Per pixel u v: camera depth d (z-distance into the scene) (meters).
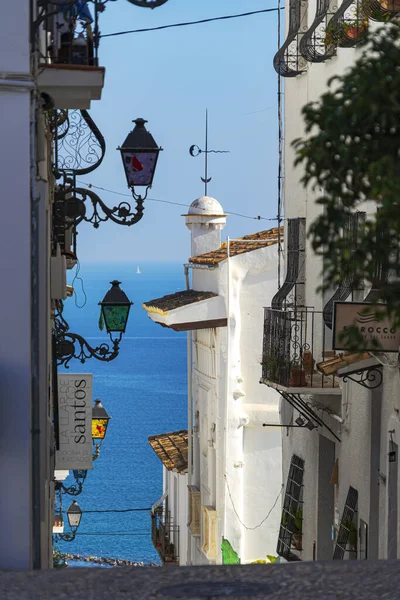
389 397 21.75
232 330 36.53
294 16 29.56
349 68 11.54
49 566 20.78
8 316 14.72
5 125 14.69
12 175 14.71
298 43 29.42
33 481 15.05
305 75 29.78
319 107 11.31
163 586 13.12
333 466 28.22
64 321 27.20
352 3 22.89
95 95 15.82
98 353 26.89
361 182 11.32
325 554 28.03
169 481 48.16
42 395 17.33
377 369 22.30
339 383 25.72
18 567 14.62
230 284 36.47
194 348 41.44
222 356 36.72
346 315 19.61
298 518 29.78
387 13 20.28
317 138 11.22
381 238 11.24
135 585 13.18
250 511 36.81
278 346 26.94
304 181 11.54
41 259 17.44
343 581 13.12
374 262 11.27
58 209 23.61
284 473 32.25
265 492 36.81
